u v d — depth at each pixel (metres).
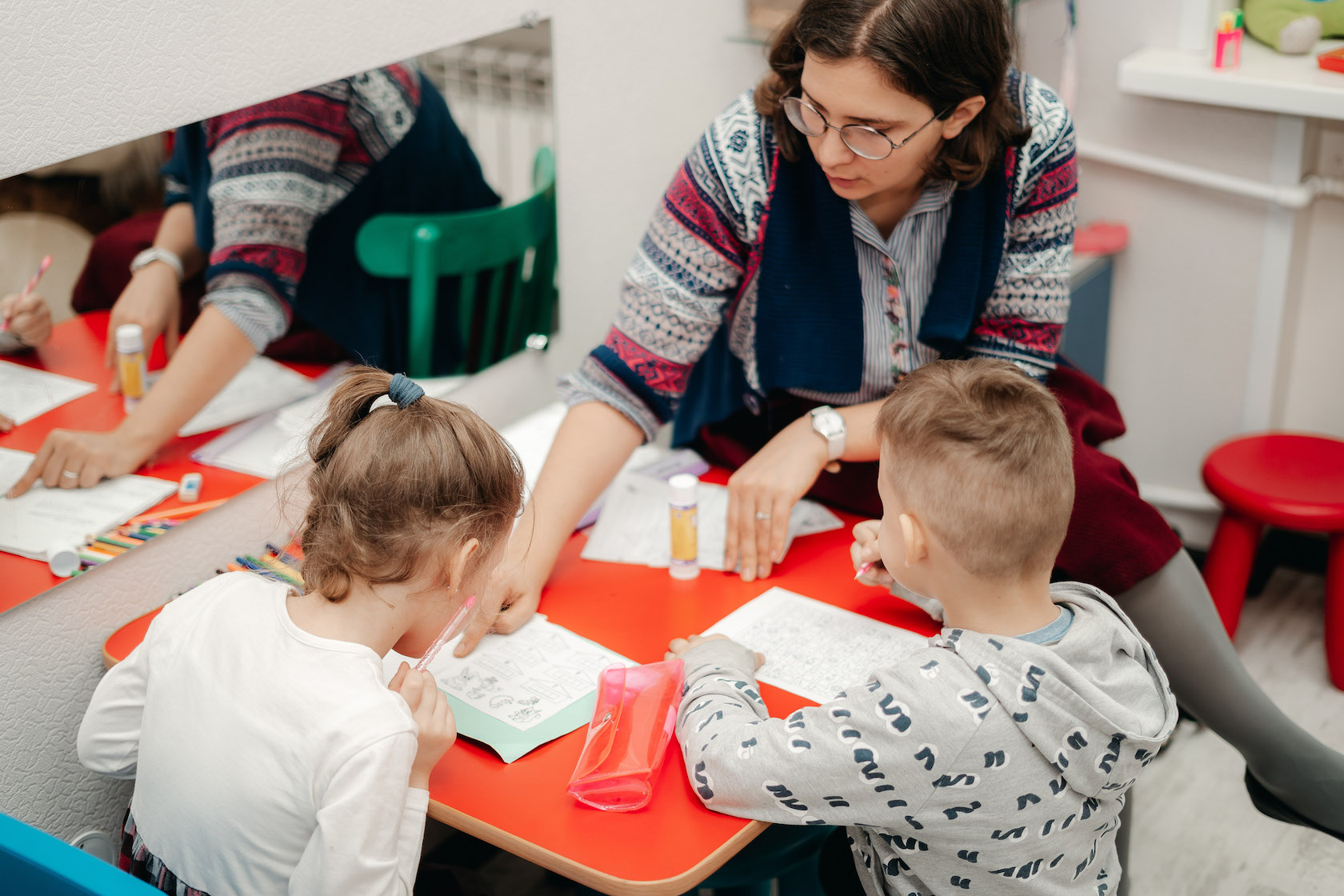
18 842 1.01
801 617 1.45
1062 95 2.36
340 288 1.67
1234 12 2.20
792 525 1.66
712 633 1.42
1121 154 2.43
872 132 1.33
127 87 1.35
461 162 1.78
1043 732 1.05
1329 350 2.54
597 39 1.97
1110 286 2.56
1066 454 1.11
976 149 1.42
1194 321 2.52
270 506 1.65
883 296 1.58
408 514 1.07
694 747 1.16
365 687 1.06
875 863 1.22
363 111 1.61
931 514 1.11
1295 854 1.89
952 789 1.06
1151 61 2.28
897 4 1.27
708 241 1.57
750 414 1.82
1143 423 2.67
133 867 1.15
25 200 1.29
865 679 1.33
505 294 1.95
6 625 1.39
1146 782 2.06
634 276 1.60
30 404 1.36
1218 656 1.55
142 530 1.50
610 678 1.30
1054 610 1.16
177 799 1.09
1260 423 2.52
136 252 1.41
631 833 1.12
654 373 1.60
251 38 1.45
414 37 1.65
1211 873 1.86
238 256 1.52
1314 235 2.46
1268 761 1.58
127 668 1.19
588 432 1.59
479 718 1.27
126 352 1.43
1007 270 1.58
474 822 1.14
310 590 1.17
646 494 1.74
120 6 1.31
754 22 2.20
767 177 1.52
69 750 1.49
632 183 2.16
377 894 1.02
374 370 1.18
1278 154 2.29
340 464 1.09
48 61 1.27
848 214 1.51
